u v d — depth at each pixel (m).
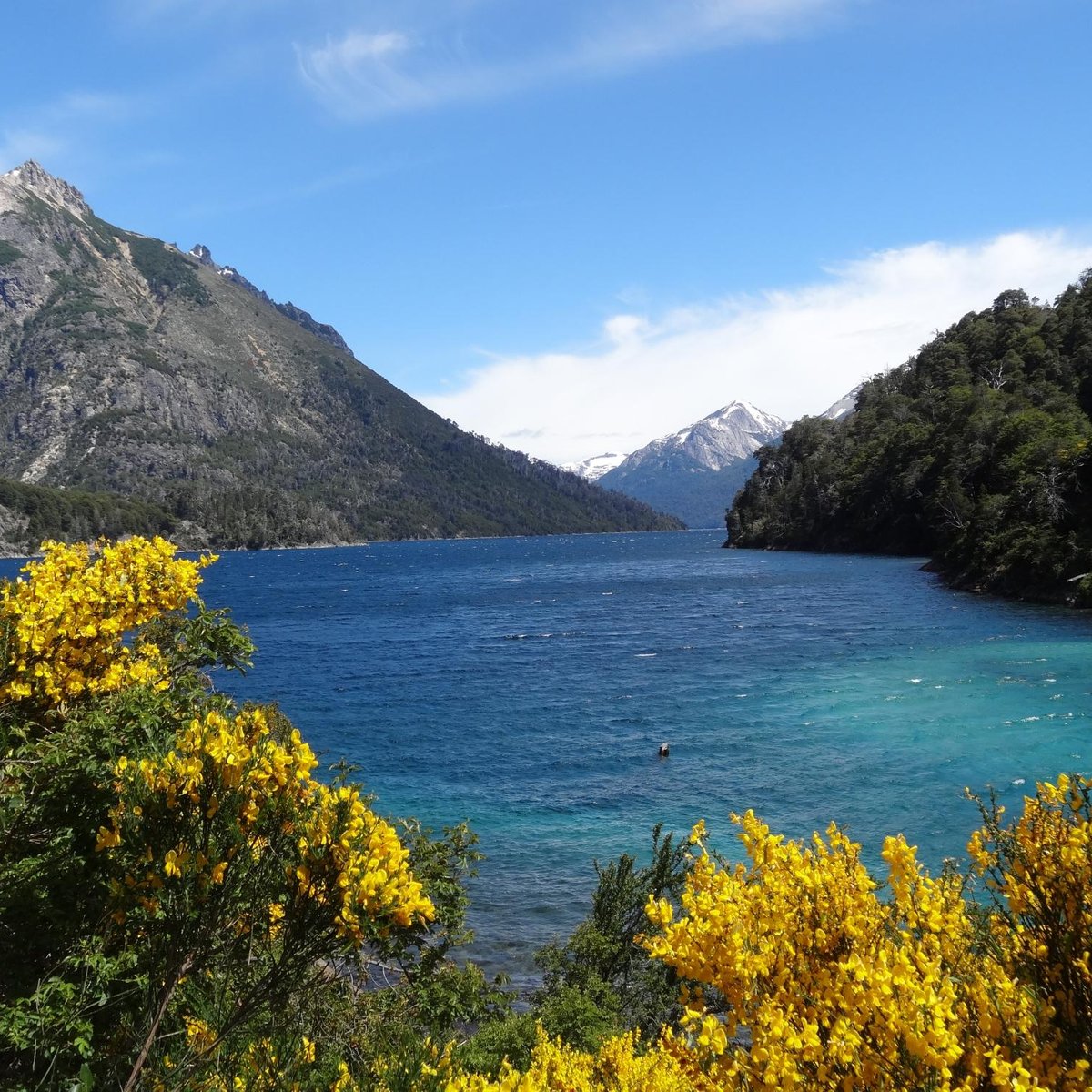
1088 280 134.00
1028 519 68.50
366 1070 5.61
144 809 4.95
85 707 6.30
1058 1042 3.40
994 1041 3.27
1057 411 98.00
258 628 67.12
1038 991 3.75
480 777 25.56
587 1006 10.45
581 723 31.84
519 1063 8.23
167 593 7.09
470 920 16.42
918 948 3.65
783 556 134.00
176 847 4.91
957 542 79.12
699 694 35.75
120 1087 4.75
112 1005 5.35
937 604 61.97
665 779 24.41
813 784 22.86
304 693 39.59
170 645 7.58
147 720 5.92
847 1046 3.13
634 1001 11.59
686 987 3.87
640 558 159.00
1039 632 46.09
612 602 80.00
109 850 5.21
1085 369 108.12
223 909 4.88
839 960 3.61
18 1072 5.36
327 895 4.76
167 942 5.07
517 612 74.12
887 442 126.00
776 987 3.58
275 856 4.92
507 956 15.05
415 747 29.34
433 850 9.51
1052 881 3.97
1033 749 24.55
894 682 35.12
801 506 147.50
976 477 96.94
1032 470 76.38
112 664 6.77
